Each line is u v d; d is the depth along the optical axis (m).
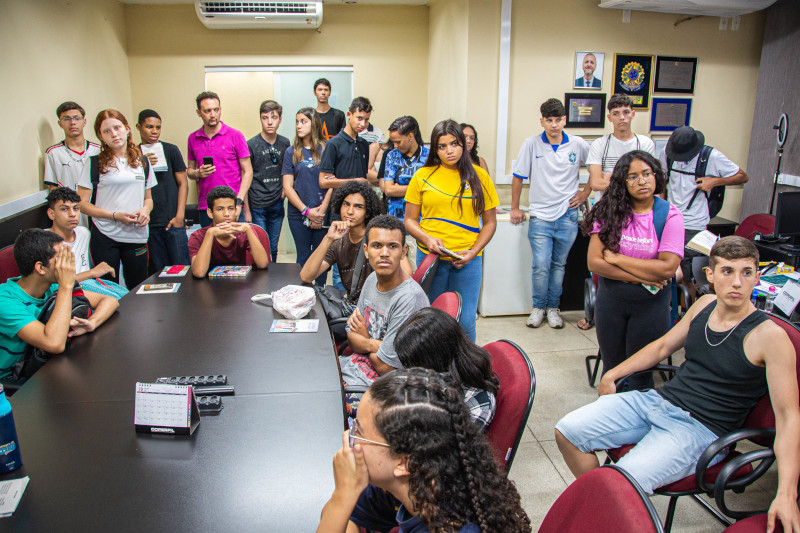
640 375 2.57
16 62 3.57
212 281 2.97
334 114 5.12
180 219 4.49
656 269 2.45
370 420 1.02
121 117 3.67
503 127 4.78
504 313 4.54
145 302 2.60
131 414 1.59
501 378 1.68
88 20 4.68
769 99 5.05
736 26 5.08
